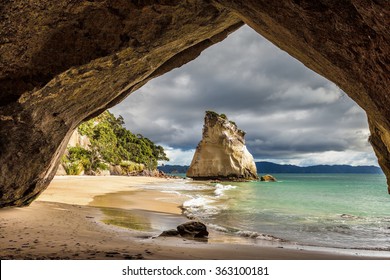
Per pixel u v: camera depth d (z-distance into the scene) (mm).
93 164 60969
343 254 7410
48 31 6465
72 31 6715
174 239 8453
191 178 68875
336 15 4441
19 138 8062
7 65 6582
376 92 5012
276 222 13031
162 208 15914
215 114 67312
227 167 64875
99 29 6898
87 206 14969
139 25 7145
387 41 3957
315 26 5023
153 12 6934
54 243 6219
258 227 11797
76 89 7980
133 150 81000
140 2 6680
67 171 53594
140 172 75562
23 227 7742
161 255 5723
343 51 5020
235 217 13898
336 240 9883
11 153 8234
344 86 6266
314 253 7301
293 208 18438
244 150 67312
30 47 6520
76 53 7008
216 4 7219
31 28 6188
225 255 6266
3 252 5129
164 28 7477
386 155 9766
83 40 6926
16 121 7551
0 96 6941
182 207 16734
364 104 5988
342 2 4168
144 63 8750
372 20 3887
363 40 4426
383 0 3379
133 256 5414
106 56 7312
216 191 30422
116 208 15000
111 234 8312
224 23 8664
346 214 16266
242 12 6598
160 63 9633
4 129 7602
